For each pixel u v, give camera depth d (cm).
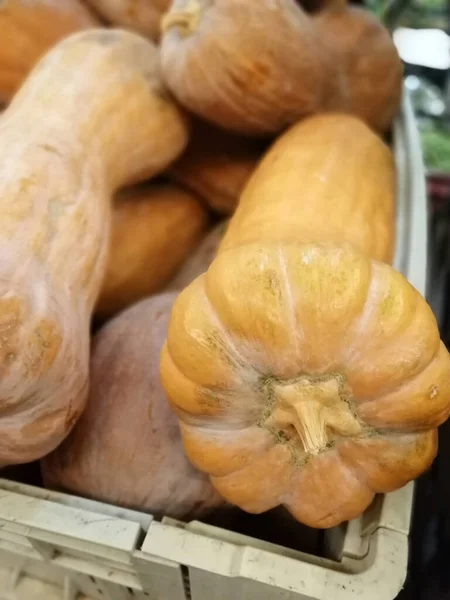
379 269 26
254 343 25
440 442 53
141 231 47
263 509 30
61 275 31
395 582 25
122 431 32
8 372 26
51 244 31
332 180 35
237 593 28
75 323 31
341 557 27
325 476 28
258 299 24
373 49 50
